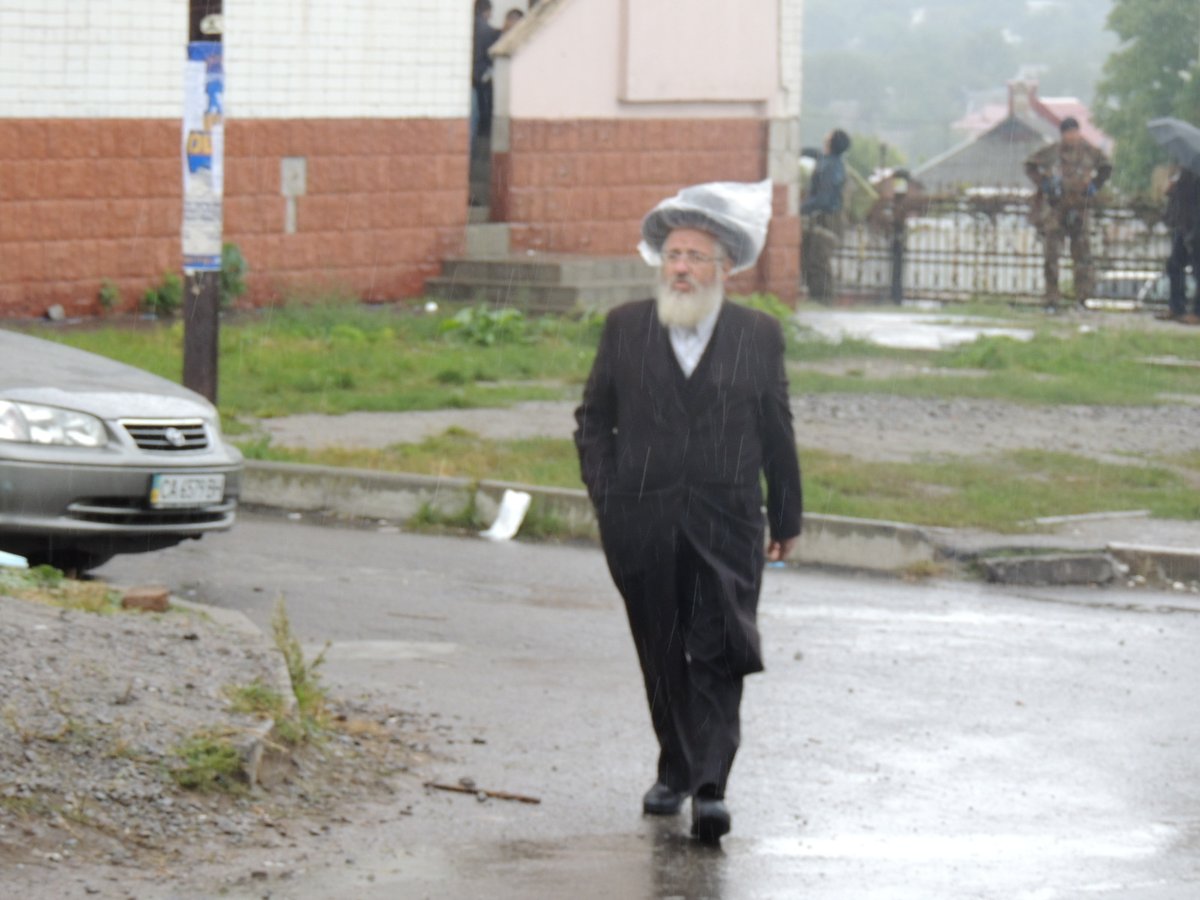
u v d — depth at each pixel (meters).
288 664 20.84
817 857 17.31
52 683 18.86
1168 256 75.88
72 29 56.41
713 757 17.55
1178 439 44.31
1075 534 33.19
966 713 22.91
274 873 16.00
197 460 26.48
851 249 82.19
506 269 64.94
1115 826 18.67
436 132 65.81
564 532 33.72
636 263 66.50
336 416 42.78
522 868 16.61
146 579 28.38
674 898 15.90
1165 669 25.55
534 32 68.19
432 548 32.25
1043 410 48.09
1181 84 156.88
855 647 26.25
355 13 63.25
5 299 55.81
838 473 37.41
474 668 24.12
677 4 71.94
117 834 16.34
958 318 73.06
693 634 17.86
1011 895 16.25
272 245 62.00
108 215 57.78
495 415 43.78
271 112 61.62
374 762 19.53
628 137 71.50
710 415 17.69
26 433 25.23
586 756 20.44
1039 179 76.69
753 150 75.38
